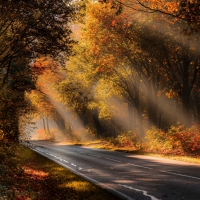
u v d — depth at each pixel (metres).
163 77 64.81
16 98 29.03
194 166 30.11
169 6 32.69
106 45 55.84
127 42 54.75
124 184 21.91
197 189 18.59
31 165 32.81
